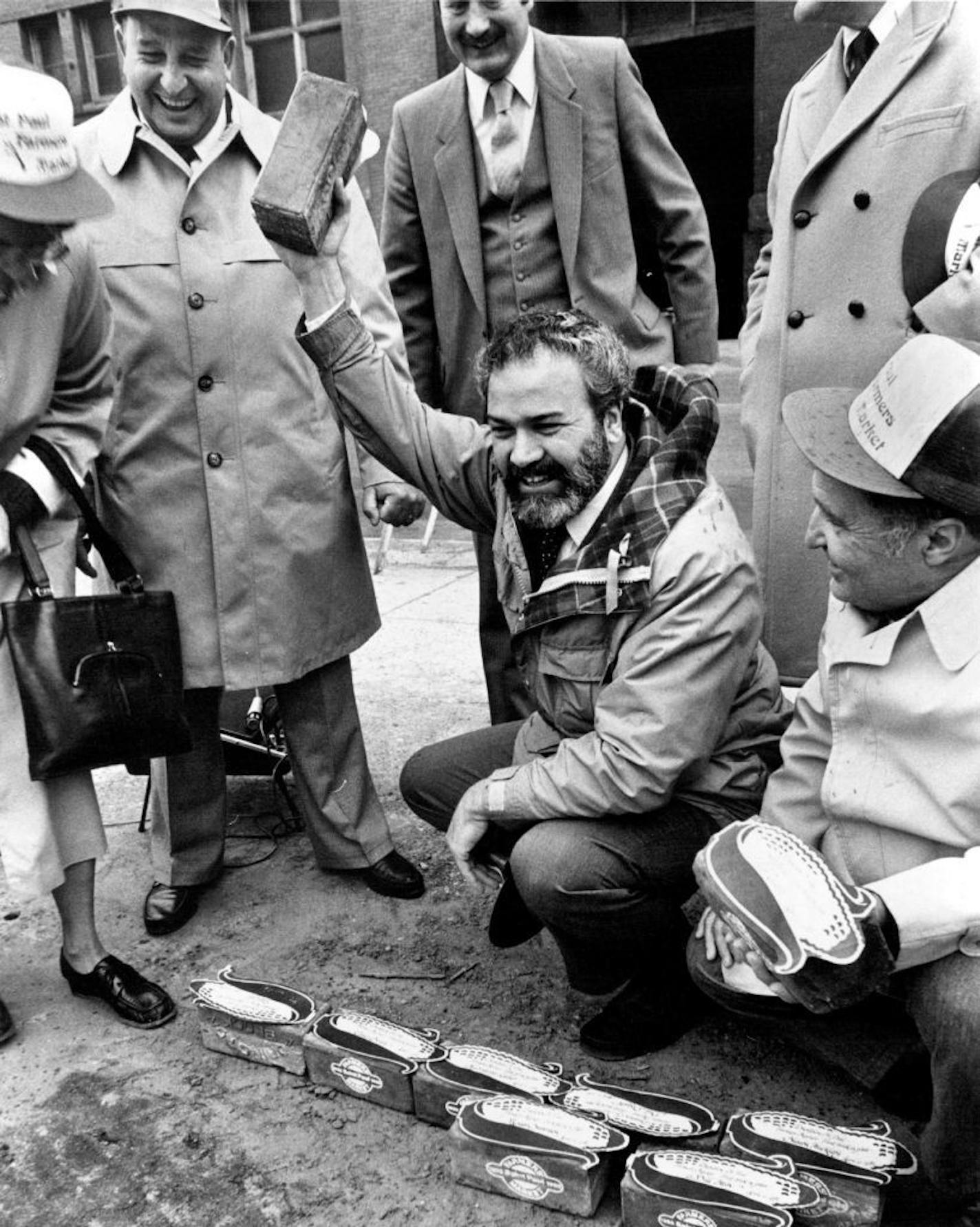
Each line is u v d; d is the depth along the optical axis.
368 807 2.72
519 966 2.38
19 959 2.49
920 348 1.45
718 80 13.96
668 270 2.88
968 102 2.06
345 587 2.59
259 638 2.47
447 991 2.30
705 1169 1.61
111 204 1.94
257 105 10.97
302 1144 1.87
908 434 1.42
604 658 1.98
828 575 2.44
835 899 1.43
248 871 2.85
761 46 8.81
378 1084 1.94
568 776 1.94
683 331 2.93
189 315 2.32
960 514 1.44
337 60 10.52
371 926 2.56
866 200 2.19
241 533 2.42
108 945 2.52
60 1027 2.23
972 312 1.70
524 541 2.07
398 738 3.65
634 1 10.12
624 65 2.70
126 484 2.40
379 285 2.42
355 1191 1.76
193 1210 1.73
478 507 2.28
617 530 1.90
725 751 2.06
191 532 2.42
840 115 2.22
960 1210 1.62
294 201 1.93
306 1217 1.71
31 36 11.48
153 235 2.31
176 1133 1.91
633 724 1.87
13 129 1.78
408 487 2.58
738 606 1.87
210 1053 2.13
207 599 2.46
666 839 1.97
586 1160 1.66
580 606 1.93
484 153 2.72
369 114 9.26
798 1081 1.98
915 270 1.85
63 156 1.85
